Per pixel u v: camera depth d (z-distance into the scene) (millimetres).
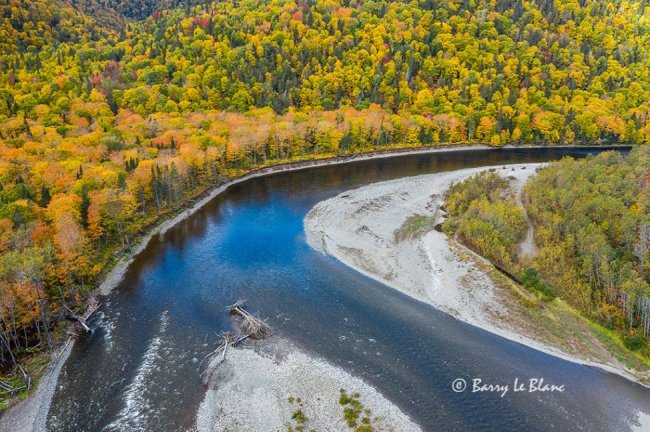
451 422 47719
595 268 70000
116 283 76812
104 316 67062
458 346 60156
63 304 66188
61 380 54156
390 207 108625
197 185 123750
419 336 62219
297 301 70812
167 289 74812
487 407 49719
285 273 79562
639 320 60562
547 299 67625
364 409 49031
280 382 53281
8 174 96625
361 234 93750
